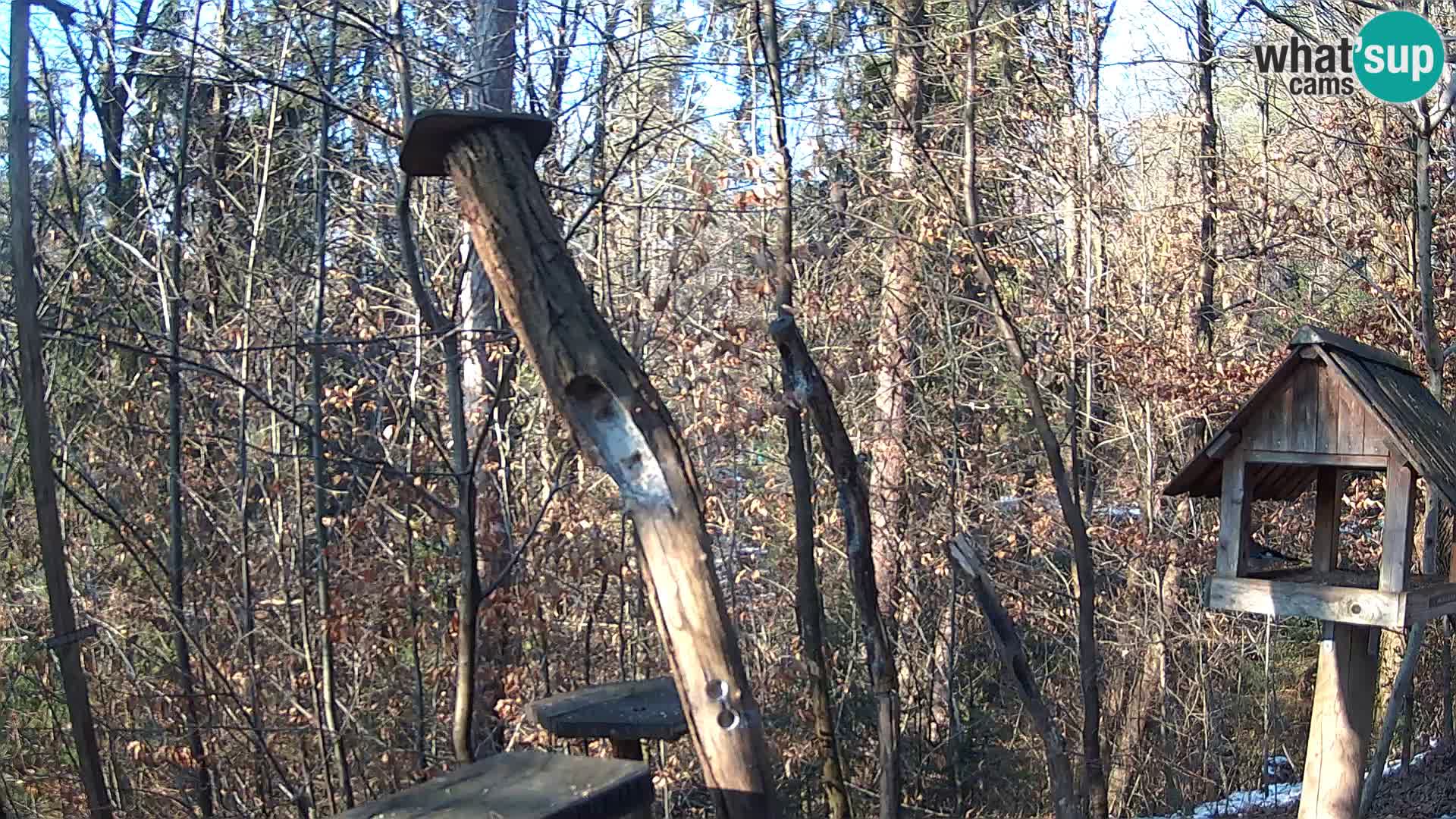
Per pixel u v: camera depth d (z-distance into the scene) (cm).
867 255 1156
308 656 859
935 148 967
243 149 967
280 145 990
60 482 712
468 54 778
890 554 1164
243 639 838
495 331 662
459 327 714
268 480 964
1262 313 1312
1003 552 1201
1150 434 1224
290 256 988
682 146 940
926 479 1179
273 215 1061
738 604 1102
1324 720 617
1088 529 1219
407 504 801
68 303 870
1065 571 1356
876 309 1202
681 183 947
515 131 359
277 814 914
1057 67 1150
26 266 447
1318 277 1288
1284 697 1424
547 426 841
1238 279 1234
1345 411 571
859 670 1204
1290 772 1253
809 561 583
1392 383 611
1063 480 689
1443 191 1092
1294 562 663
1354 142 1051
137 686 834
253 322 897
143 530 895
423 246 945
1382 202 1116
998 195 1134
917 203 1047
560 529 849
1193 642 1262
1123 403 1284
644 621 1017
